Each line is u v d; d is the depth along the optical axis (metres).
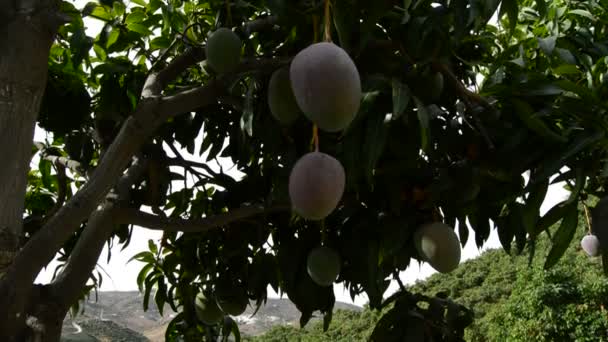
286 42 1.27
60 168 1.80
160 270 2.12
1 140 0.98
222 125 1.74
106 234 1.36
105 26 1.62
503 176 1.11
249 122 1.14
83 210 1.04
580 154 1.08
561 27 1.66
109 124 1.63
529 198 1.10
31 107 1.02
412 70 1.11
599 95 1.19
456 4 1.01
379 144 0.99
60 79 1.64
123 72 1.56
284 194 1.33
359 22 1.07
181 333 2.21
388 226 1.25
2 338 0.99
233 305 1.75
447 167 1.18
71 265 1.29
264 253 1.66
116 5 1.71
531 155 1.08
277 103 1.07
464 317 1.48
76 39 1.33
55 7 1.09
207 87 1.21
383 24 1.17
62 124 1.64
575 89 1.05
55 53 1.73
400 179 1.24
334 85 0.73
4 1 1.04
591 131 1.03
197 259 1.95
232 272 1.75
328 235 1.47
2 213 0.96
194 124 1.72
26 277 0.99
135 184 1.81
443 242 1.16
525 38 1.66
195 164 1.72
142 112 1.12
